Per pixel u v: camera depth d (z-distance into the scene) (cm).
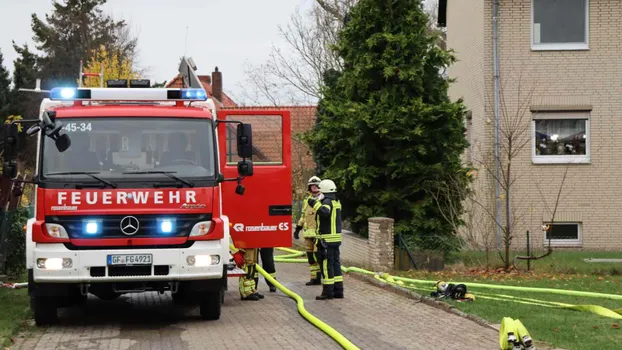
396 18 1984
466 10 2586
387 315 1249
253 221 1442
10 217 1817
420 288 1511
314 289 1619
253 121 1447
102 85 1714
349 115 1967
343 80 2053
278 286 1545
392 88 1967
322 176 2048
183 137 1184
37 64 6550
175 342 1066
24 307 1358
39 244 1129
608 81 2369
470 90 2547
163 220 1146
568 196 2355
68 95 1222
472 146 2488
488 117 2373
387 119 1920
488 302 1325
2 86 5294
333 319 1226
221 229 1168
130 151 1169
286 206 1452
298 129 3556
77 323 1235
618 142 2364
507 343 912
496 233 2170
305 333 1121
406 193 1969
